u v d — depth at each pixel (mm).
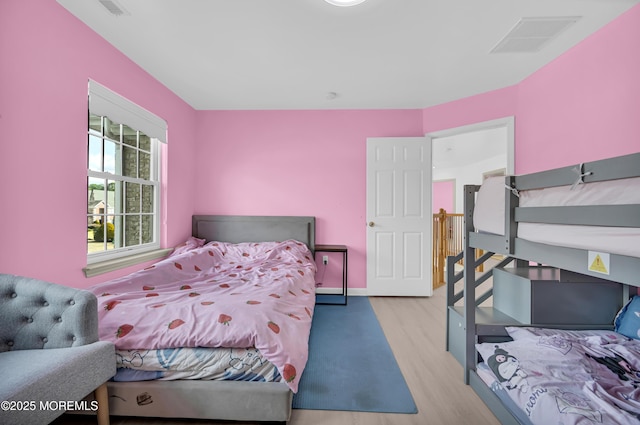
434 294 3826
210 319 1479
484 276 2242
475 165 7074
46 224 1781
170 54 2447
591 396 1150
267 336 1416
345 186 3727
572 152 2385
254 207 3732
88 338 1342
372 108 3689
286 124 3732
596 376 1284
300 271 2627
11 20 1574
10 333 1367
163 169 3141
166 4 1842
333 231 3729
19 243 1630
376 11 1902
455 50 2381
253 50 2385
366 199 3672
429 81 2941
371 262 3645
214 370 1395
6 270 1569
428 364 2016
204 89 3139
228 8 1879
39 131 1733
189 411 1381
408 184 3619
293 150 3732
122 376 1432
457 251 6082
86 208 2066
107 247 2498
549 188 1168
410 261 3619
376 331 2582
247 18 1979
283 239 3646
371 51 2391
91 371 1258
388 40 2236
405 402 1604
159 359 1400
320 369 1944
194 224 3662
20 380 1060
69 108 1928
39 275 1742
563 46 2344
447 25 2057
